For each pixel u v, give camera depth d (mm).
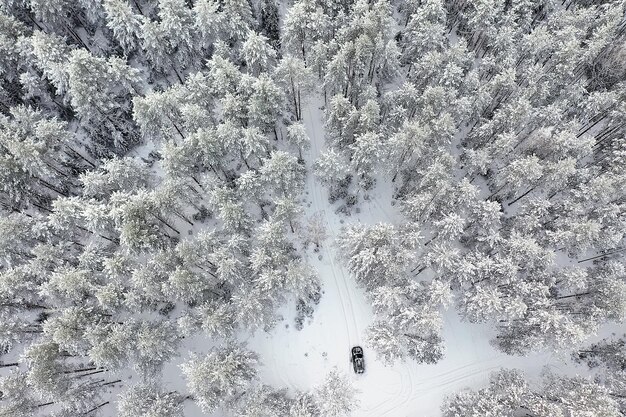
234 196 40500
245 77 40562
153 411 35438
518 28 48406
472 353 44312
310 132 50375
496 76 42469
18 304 38906
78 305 37312
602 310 38156
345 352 43750
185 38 44094
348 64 44094
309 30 45000
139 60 51281
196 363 36031
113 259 36688
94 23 50969
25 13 46812
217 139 40781
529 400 37750
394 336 37625
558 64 44719
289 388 42406
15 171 38594
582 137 45812
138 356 37406
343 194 47500
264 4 48875
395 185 48500
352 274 40844
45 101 47812
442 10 43781
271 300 39719
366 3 44156
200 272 39000
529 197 44188
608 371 42688
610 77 47938
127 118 48312
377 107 39500
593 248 43781
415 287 38469
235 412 38781
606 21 46344
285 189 41812
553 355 43406
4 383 35156
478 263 38781
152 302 39062
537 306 38719
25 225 38781
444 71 42750
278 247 39312
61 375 36125
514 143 41844
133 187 41625
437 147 42500
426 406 42656
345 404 37375
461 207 40812
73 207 38531
